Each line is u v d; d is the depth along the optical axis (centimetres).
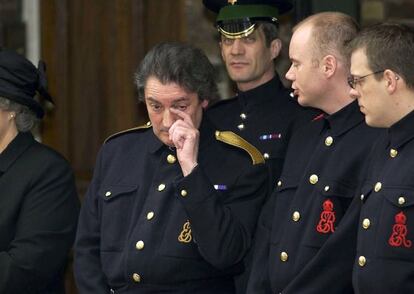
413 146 1298
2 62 1644
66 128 2300
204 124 1498
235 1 1675
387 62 1295
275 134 1638
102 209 1525
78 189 2297
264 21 1672
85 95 2298
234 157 1479
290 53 1453
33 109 1672
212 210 1412
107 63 2286
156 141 1520
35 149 1669
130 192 1509
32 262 1598
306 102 1445
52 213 1627
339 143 1412
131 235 1478
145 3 2256
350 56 1364
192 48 1456
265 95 1675
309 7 2048
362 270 1298
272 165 1616
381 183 1302
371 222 1300
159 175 1496
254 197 1471
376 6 2159
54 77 2294
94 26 2286
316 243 1383
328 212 1383
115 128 2289
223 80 2195
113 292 1503
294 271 1395
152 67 1433
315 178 1412
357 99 1360
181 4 2236
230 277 1484
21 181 1634
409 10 2167
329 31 1425
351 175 1388
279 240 1434
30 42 2334
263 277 1449
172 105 1431
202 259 1442
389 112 1308
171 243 1444
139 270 1452
